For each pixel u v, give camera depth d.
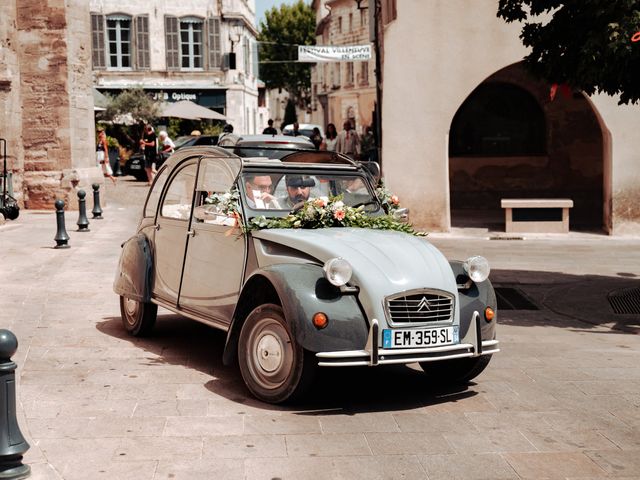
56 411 5.62
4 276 11.21
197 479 4.49
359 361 5.55
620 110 16.84
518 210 17.41
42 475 4.46
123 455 4.82
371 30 22.34
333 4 59.16
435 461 4.85
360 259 5.80
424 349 5.72
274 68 77.50
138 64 45.00
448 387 6.52
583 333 8.91
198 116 36.16
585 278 12.37
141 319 7.86
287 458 4.82
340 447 5.04
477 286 6.26
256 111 54.62
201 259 6.91
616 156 16.94
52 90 20.92
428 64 17.34
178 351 7.47
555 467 4.80
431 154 17.45
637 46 8.62
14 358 7.07
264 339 5.88
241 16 46.47
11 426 4.39
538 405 6.05
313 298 5.55
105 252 13.59
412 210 17.61
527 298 10.95
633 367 7.30
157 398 5.97
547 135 20.88
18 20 20.75
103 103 33.69
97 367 6.84
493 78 20.80
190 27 45.88
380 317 5.60
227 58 46.44
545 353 7.85
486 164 21.12
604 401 6.19
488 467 4.77
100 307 9.37
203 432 5.24
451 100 17.33
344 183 7.19
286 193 6.84
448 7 17.17
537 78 10.11
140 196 25.11
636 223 17.06
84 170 21.50
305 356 5.58
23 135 21.03
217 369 6.86
